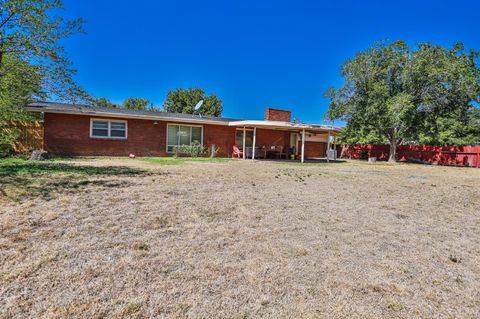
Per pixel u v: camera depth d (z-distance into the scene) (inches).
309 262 112.9
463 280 102.7
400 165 694.5
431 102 730.8
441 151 800.9
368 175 428.8
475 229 168.2
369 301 86.8
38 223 141.6
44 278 91.6
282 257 116.5
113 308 77.7
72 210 165.5
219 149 735.1
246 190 254.7
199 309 79.2
